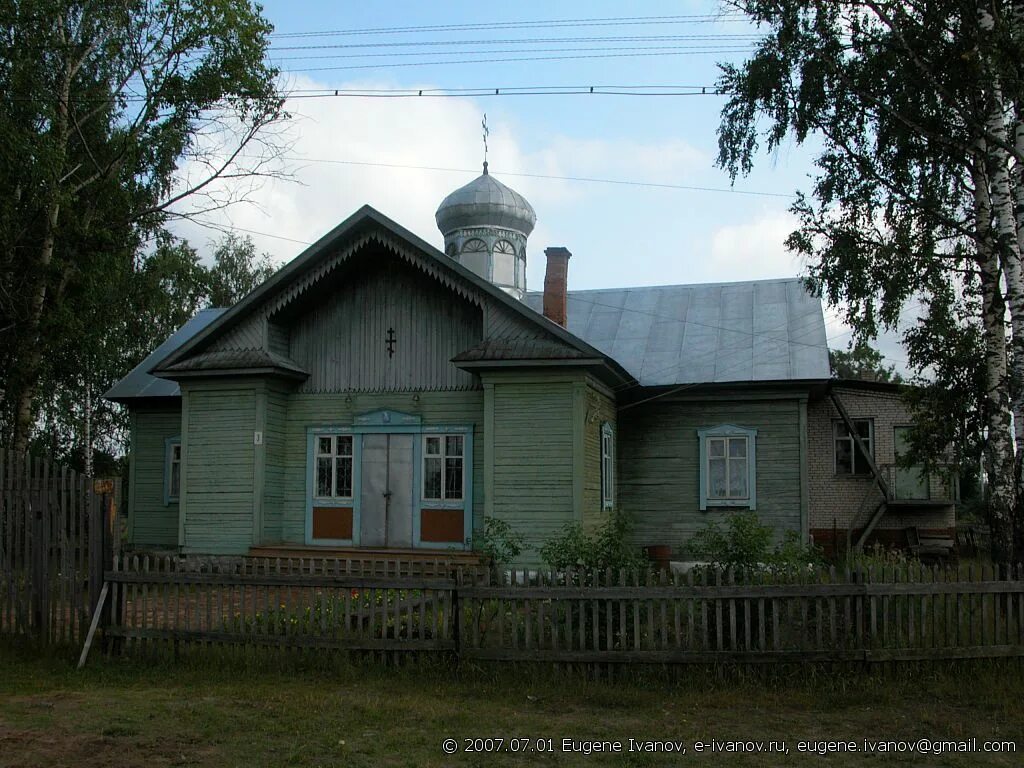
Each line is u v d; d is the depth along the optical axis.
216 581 10.93
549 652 9.94
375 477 20.48
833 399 26.61
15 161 20.70
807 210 18.03
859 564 10.02
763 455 23.09
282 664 10.51
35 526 11.80
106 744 7.71
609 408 22.45
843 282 17.58
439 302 20.59
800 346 23.62
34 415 29.25
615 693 9.30
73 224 22.27
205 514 20.36
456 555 18.88
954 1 14.33
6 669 10.62
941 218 16.55
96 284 23.95
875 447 26.94
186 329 29.00
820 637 9.79
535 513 18.72
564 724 8.36
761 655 9.72
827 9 16.39
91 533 11.36
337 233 19.53
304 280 20.22
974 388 17.05
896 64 16.25
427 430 20.30
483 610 10.47
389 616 10.95
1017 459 12.52
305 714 8.61
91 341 27.12
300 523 20.70
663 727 8.25
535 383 19.05
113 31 22.89
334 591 10.60
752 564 10.55
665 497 23.52
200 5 22.66
